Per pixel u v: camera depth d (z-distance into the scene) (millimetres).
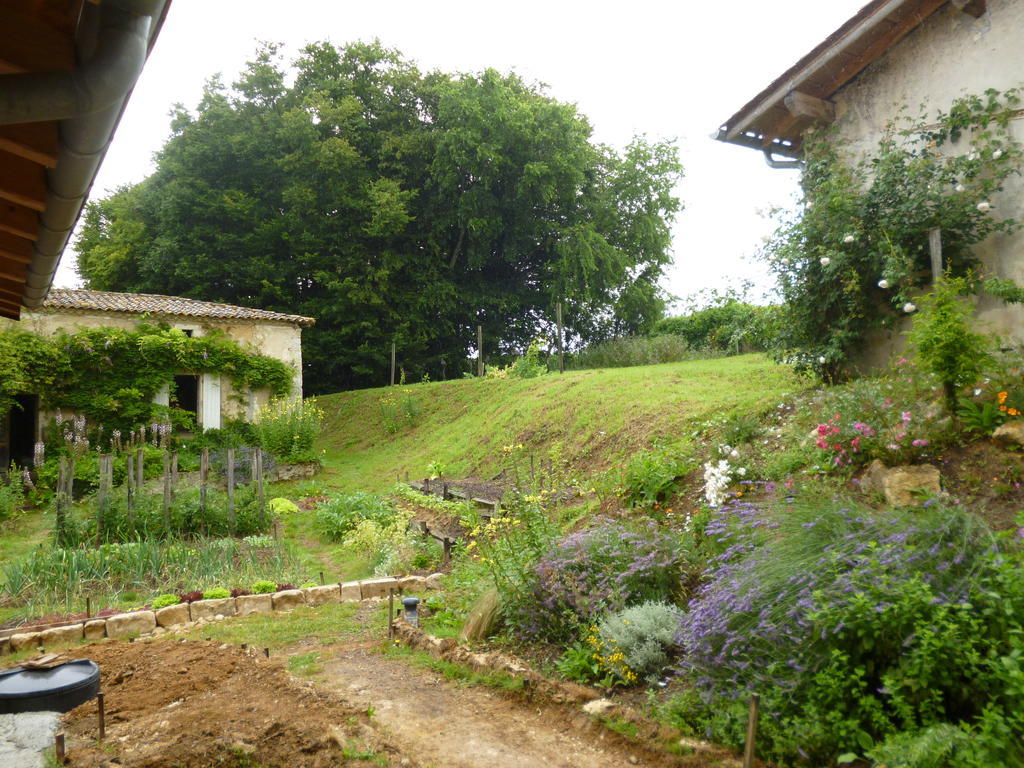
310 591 7758
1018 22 7684
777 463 6973
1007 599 3334
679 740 3678
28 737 3789
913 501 5453
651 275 33406
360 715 4262
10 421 17672
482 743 3924
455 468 14406
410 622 6410
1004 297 7355
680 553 5688
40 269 4594
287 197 27016
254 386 20422
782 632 3885
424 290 28703
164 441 17047
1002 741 2883
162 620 6988
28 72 2223
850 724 3326
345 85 29203
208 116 28109
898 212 8102
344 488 15992
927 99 8523
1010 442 5602
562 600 5516
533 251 31938
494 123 27734
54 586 8000
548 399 14898
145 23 2168
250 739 3844
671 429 9789
